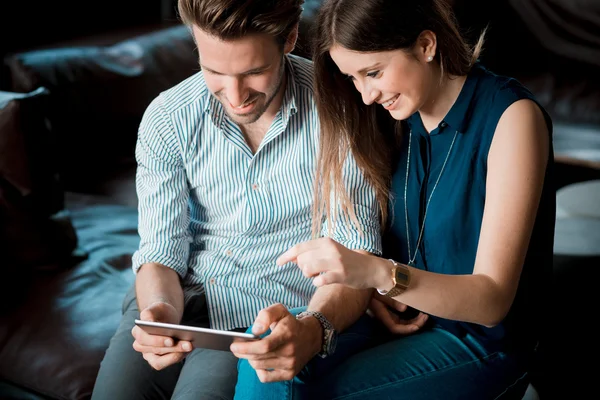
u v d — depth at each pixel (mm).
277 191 1684
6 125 2049
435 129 1555
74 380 1787
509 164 1429
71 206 2455
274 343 1333
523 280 1528
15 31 3039
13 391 1842
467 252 1549
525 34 4012
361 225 1649
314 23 1517
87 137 2629
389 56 1424
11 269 2084
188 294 1695
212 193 1715
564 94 3791
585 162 3123
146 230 1720
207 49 1454
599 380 2279
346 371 1455
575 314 2408
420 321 1626
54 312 1962
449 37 1475
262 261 1709
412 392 1457
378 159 1635
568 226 2490
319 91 1573
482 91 1506
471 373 1509
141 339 1444
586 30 3902
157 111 1682
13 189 2070
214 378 1529
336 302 1531
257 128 1676
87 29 3068
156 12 3477
